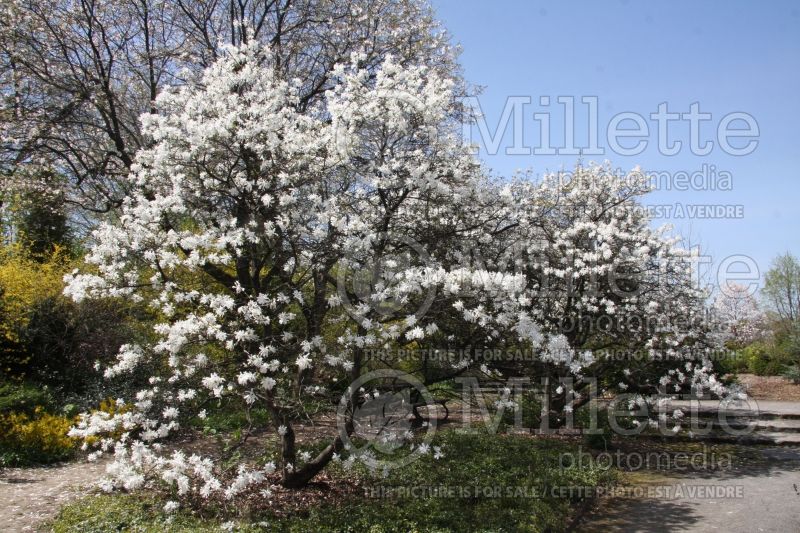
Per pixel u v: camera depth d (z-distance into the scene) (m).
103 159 11.62
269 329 6.41
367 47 13.03
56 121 11.03
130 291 6.55
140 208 6.45
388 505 6.29
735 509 7.41
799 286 28.11
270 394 6.42
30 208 13.75
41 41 11.16
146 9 11.74
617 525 6.80
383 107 6.65
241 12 12.62
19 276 10.58
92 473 7.55
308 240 6.74
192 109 6.73
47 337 10.56
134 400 9.81
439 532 5.68
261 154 6.59
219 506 6.10
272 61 12.09
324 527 5.66
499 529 5.82
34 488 6.84
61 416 9.09
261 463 7.44
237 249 6.23
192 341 5.97
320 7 13.12
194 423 9.63
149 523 5.62
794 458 10.41
